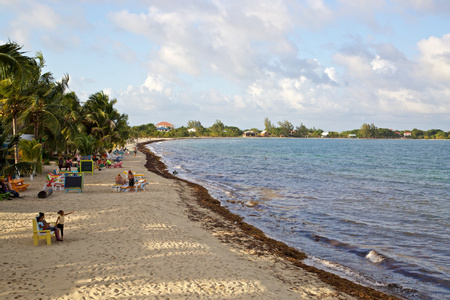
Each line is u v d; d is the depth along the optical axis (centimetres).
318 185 3116
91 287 778
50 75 3075
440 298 938
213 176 3666
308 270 1095
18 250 1010
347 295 912
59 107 3006
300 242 1421
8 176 1900
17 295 714
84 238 1172
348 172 4375
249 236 1449
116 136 4894
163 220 1509
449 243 1437
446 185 3309
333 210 2036
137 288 796
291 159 6575
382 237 1512
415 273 1109
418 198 2544
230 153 8138
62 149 3706
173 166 4703
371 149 11781
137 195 2077
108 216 1495
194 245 1191
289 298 844
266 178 3559
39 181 2441
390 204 2267
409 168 5141
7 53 1538
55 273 848
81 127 4231
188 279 883
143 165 4391
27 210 1541
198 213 1809
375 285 1012
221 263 1044
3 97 2247
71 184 2073
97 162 3672
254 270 1025
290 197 2448
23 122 2727
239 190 2733
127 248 1088
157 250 1093
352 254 1288
